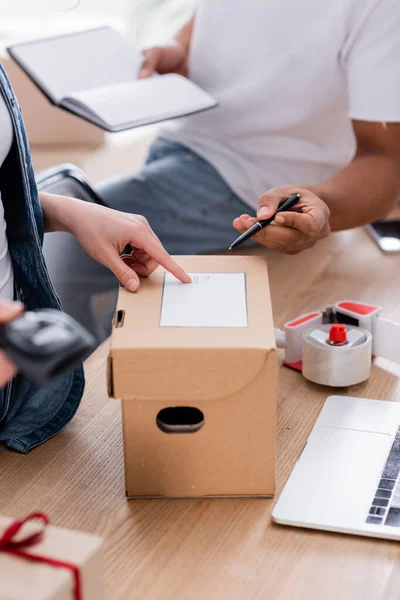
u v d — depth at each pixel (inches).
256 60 71.5
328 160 73.0
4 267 45.9
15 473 41.4
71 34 77.6
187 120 76.7
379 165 64.4
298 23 68.6
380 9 63.3
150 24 129.2
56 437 44.4
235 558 35.4
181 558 35.4
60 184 62.4
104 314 84.0
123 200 73.8
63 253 63.9
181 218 74.7
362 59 64.7
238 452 38.0
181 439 37.7
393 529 36.2
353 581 34.0
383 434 42.9
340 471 40.1
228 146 75.4
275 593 33.4
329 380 47.1
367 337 48.3
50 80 72.3
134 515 38.1
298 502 38.0
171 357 35.5
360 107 65.0
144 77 75.7
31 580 26.4
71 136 122.3
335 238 70.6
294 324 50.1
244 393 36.6
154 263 43.5
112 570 34.7
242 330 37.0
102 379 49.7
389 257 66.6
